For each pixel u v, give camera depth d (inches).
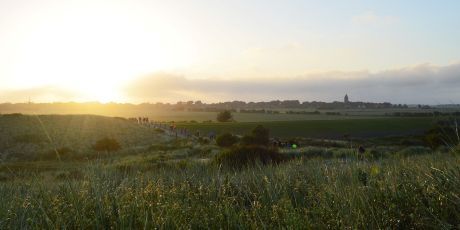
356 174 189.3
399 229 130.0
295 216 131.3
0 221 140.9
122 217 136.5
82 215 146.3
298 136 3890.3
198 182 211.5
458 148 173.6
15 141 3075.8
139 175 223.9
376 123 4655.5
